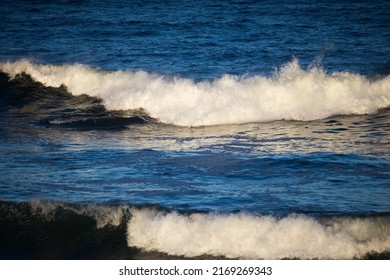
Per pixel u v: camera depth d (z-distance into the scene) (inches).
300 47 4060.0
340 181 1812.3
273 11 5856.3
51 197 1685.5
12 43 4165.8
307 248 1454.2
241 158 2059.5
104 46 4092.0
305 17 5492.1
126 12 5738.2
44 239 1539.1
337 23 5142.7
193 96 2785.4
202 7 6131.9
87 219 1581.0
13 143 2281.0
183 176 1875.0
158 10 5890.8
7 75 3218.5
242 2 6535.4
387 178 1835.6
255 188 1761.8
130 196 1695.4
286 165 1973.4
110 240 1525.6
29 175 1876.2
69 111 2832.2
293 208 1605.6
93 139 2369.6
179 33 4616.1
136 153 2139.5
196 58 3686.0
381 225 1480.1
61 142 2308.1
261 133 2452.0
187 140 2359.7
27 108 2893.7
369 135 2374.5
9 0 6397.6
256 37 4443.9
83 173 1898.4
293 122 2640.3
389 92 2869.1
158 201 1658.5
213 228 1487.5
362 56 3782.0
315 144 2242.9
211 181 1827.0
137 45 4116.6
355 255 1445.6
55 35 4495.6
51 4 6190.9
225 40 4306.1
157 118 2711.6
